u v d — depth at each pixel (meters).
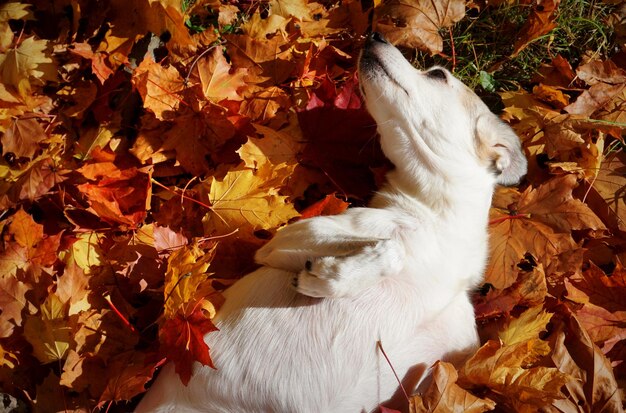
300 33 1.09
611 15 1.19
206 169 0.97
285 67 1.04
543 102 1.12
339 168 1.00
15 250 0.87
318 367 0.81
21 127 0.92
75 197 0.93
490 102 1.13
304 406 0.81
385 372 0.83
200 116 0.97
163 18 0.96
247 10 1.11
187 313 0.81
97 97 0.96
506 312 0.95
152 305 0.89
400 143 0.93
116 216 0.90
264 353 0.81
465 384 0.87
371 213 0.89
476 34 1.17
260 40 1.03
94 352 0.84
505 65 1.17
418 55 1.14
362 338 0.82
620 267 0.98
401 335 0.84
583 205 0.99
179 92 0.97
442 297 0.87
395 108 0.92
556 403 0.89
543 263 0.98
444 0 1.07
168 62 1.01
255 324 0.82
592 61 1.11
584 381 0.90
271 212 0.92
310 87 1.03
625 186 1.05
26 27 0.97
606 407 0.90
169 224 0.94
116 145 0.96
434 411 0.82
